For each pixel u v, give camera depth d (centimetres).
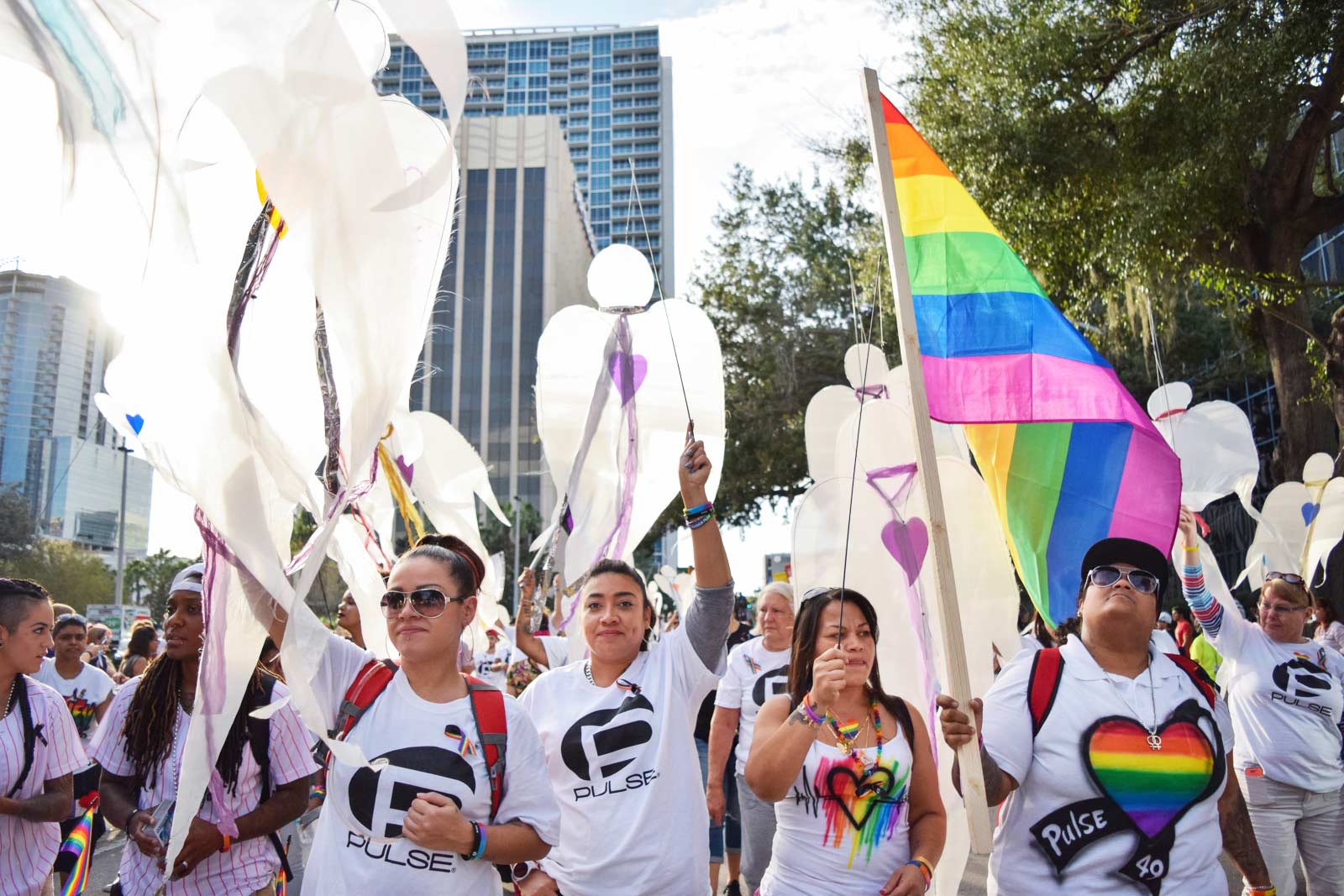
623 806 369
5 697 409
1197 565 555
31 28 245
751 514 3066
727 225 2973
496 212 8594
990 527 477
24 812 403
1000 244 445
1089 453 445
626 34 18488
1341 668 548
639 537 563
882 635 476
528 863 328
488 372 8350
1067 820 339
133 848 370
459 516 685
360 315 251
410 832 284
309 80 246
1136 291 1567
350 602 576
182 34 245
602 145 18175
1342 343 1392
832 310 2886
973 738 331
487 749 302
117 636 2834
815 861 346
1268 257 1439
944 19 1588
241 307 269
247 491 260
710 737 588
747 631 1027
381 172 251
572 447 573
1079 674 351
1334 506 918
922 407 357
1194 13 1332
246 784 367
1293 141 1395
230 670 277
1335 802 534
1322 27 1223
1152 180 1334
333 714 305
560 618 623
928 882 337
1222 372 2716
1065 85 1439
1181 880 332
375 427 252
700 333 573
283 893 392
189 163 263
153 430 254
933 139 1566
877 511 486
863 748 352
